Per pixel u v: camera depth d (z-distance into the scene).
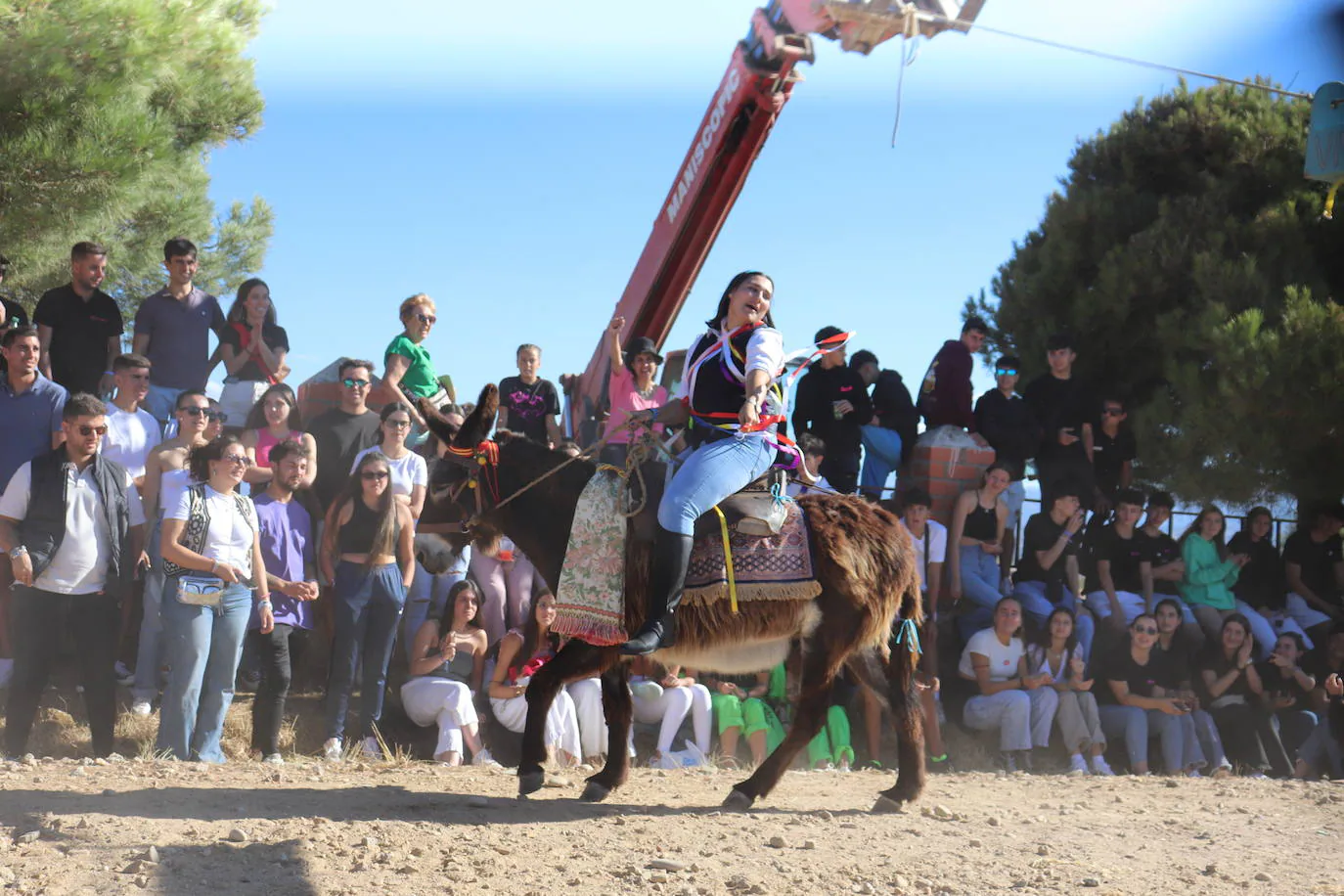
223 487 7.71
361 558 8.56
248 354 10.50
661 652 6.10
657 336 10.98
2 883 4.38
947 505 11.25
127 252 16.56
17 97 10.24
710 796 6.74
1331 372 14.05
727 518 6.01
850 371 11.05
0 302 10.20
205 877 4.57
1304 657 11.77
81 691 9.08
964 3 6.47
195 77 12.48
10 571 8.75
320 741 8.79
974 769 10.09
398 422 9.27
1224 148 18.05
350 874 4.71
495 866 4.89
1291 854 5.91
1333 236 16.67
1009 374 11.52
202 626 7.59
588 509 6.04
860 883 4.97
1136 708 10.43
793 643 6.44
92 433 7.70
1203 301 16.42
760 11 9.66
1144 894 5.09
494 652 9.06
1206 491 15.02
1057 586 10.80
